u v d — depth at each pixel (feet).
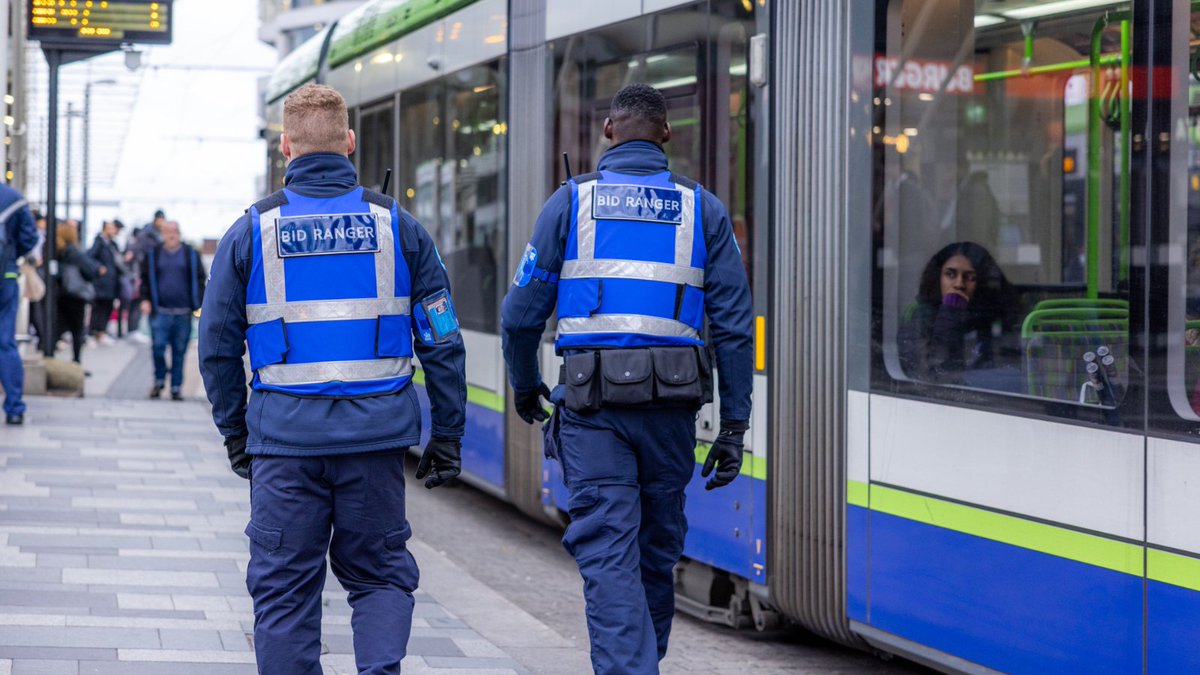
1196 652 13.16
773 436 19.60
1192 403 13.44
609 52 24.58
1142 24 14.19
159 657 17.35
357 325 13.69
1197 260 13.51
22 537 24.34
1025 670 15.16
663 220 15.06
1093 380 14.52
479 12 30.63
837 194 18.26
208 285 13.76
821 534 18.52
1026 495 15.16
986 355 16.28
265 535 13.61
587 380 14.78
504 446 29.14
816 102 18.74
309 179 13.92
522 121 28.12
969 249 17.63
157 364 50.80
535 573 26.73
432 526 31.37
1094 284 15.40
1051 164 17.04
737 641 21.53
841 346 18.17
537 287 15.17
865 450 17.71
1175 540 13.41
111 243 80.07
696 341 15.19
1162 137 13.96
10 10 56.13
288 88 50.65
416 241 14.01
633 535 14.88
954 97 18.06
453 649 18.76
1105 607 14.15
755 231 20.07
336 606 21.09
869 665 20.06
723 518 20.84
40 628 18.43
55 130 51.75
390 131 37.27
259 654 13.56
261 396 13.69
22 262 51.67
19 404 39.37
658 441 15.03
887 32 17.80
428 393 14.16
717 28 21.09
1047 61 17.22
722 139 21.01
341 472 13.67
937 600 16.44
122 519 26.55
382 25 38.34
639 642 14.44
